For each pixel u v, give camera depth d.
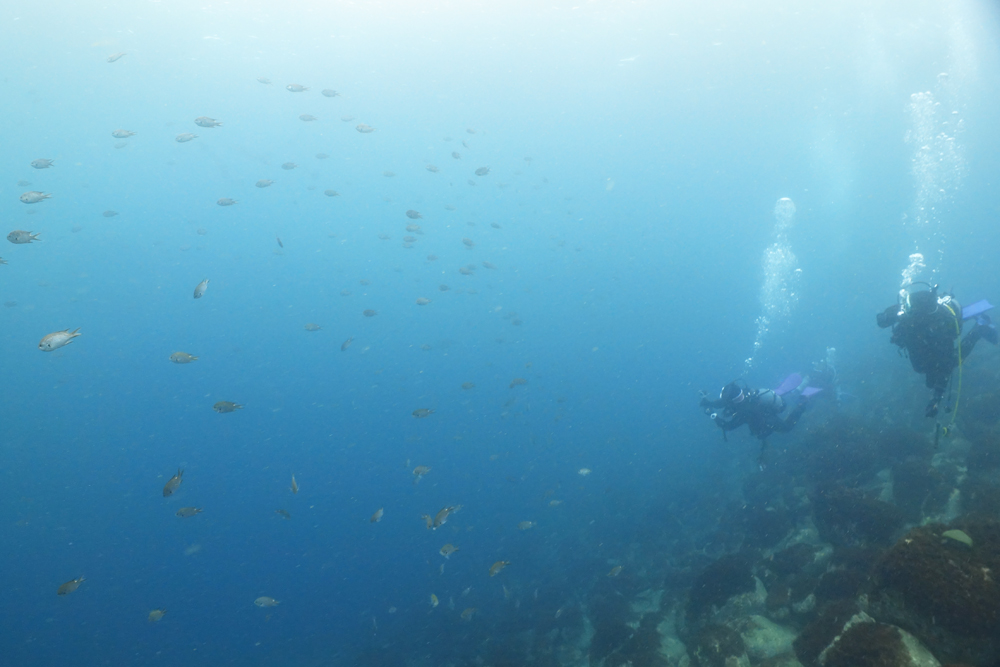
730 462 17.03
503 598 14.98
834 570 5.92
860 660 3.97
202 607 31.56
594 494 22.39
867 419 11.26
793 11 27.41
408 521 30.89
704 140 48.34
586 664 9.32
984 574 3.66
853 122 41.47
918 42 28.84
